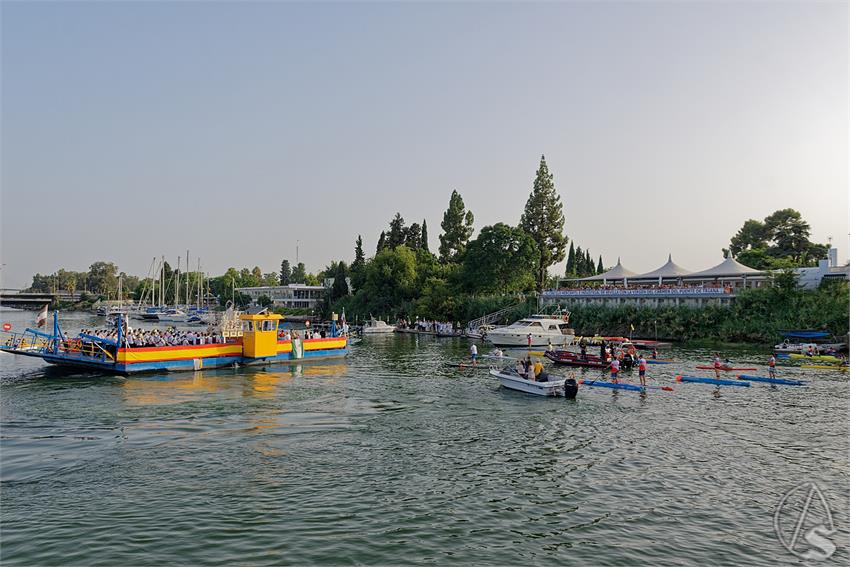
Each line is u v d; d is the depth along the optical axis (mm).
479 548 14477
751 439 25016
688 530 15703
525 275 108625
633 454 22750
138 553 13945
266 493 18172
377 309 121125
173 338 47000
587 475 20172
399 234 149875
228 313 52406
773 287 70688
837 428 27000
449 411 30734
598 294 85875
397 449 23344
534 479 19734
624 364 47844
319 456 22281
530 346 66375
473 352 50500
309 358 52688
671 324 73062
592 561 13859
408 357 57906
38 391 35500
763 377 41844
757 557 14172
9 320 140000
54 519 15961
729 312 71188
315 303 173250
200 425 27125
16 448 22906
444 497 17969
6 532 15070
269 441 24391
